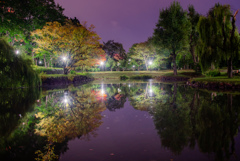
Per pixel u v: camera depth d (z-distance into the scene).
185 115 5.77
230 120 5.06
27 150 3.32
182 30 30.50
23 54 15.91
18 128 4.73
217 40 15.37
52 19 31.02
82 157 2.94
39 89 16.41
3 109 7.38
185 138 3.72
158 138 3.77
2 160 2.90
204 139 3.67
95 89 16.11
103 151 3.17
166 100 9.03
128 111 6.60
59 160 2.83
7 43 14.43
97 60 31.62
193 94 11.27
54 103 8.74
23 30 24.47
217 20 15.30
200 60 16.44
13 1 21.31
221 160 2.73
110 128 4.55
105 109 7.07
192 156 2.89
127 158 2.87
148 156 2.93
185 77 30.86
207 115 5.71
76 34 27.20
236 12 14.90
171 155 2.95
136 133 4.12
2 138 3.99
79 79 33.62
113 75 49.28
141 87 17.55
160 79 35.34
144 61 61.25
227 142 3.47
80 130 4.46
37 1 25.58
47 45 25.80
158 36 32.59
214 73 22.52
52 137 4.00
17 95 11.80
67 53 29.00
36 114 6.41
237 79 15.74
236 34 15.26
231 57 15.55
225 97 9.72
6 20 20.72
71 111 6.84
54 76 24.48
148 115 5.89
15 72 14.67
